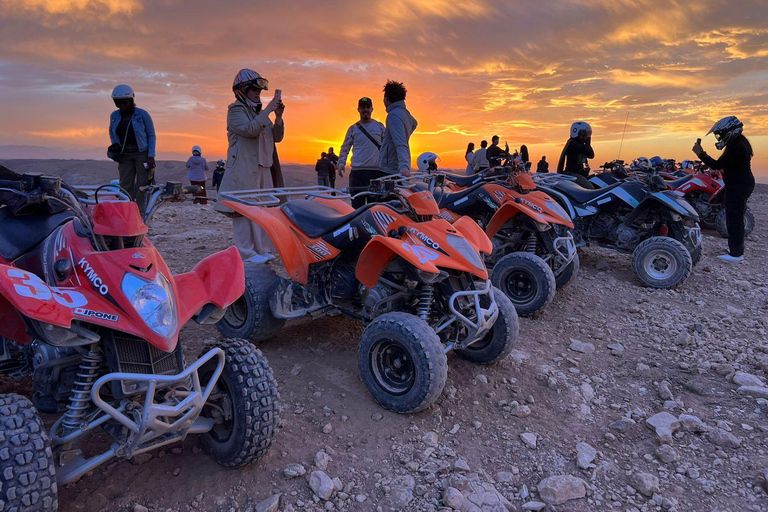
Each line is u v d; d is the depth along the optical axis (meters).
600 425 3.85
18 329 2.59
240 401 2.80
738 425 3.85
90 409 2.48
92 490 2.78
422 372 3.54
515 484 3.16
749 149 8.65
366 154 6.65
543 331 5.61
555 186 8.31
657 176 7.68
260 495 2.86
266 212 4.66
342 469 3.15
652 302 6.69
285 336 5.00
